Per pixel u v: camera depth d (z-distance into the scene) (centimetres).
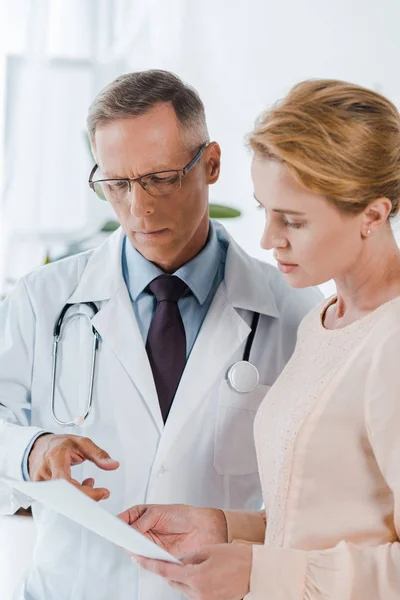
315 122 95
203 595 97
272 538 106
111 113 132
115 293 149
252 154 104
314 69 257
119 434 142
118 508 141
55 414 146
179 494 141
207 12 261
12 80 266
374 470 98
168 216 135
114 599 138
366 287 105
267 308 150
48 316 150
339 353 103
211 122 262
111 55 265
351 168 95
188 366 145
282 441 103
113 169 133
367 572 93
